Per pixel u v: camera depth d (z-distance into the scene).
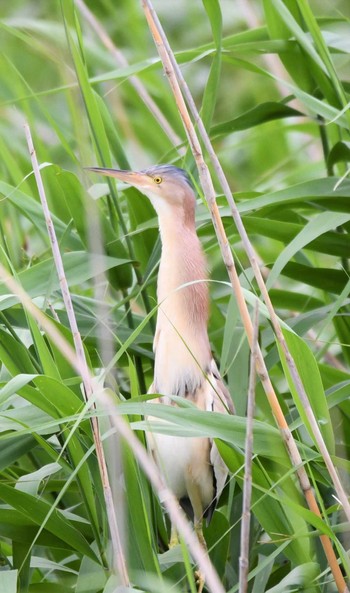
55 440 5.80
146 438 5.41
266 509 4.83
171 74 4.72
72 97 6.00
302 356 4.68
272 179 9.38
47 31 7.75
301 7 6.05
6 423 5.08
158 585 4.48
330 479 5.16
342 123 6.04
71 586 5.25
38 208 6.09
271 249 8.12
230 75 10.30
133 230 6.47
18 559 5.05
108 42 7.54
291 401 6.37
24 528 5.02
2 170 7.24
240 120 6.51
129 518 4.69
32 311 4.70
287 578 4.57
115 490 4.52
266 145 9.75
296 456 4.52
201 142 6.15
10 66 6.66
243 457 4.90
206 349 5.86
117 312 6.47
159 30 4.72
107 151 6.11
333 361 6.82
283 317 6.71
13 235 6.80
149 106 7.48
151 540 4.66
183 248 5.93
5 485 4.76
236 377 5.66
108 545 4.89
